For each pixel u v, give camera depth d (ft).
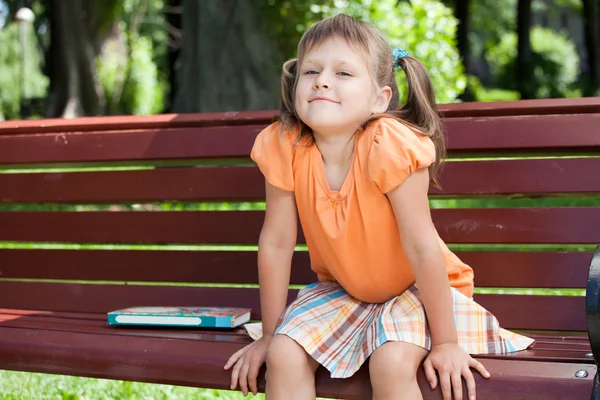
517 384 8.52
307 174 10.07
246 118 13.00
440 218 12.25
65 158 13.85
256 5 42.39
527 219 11.94
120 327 11.32
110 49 88.43
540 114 11.91
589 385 8.27
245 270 13.05
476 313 9.80
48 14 85.35
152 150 13.42
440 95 33.42
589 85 101.14
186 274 13.32
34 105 110.93
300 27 41.24
